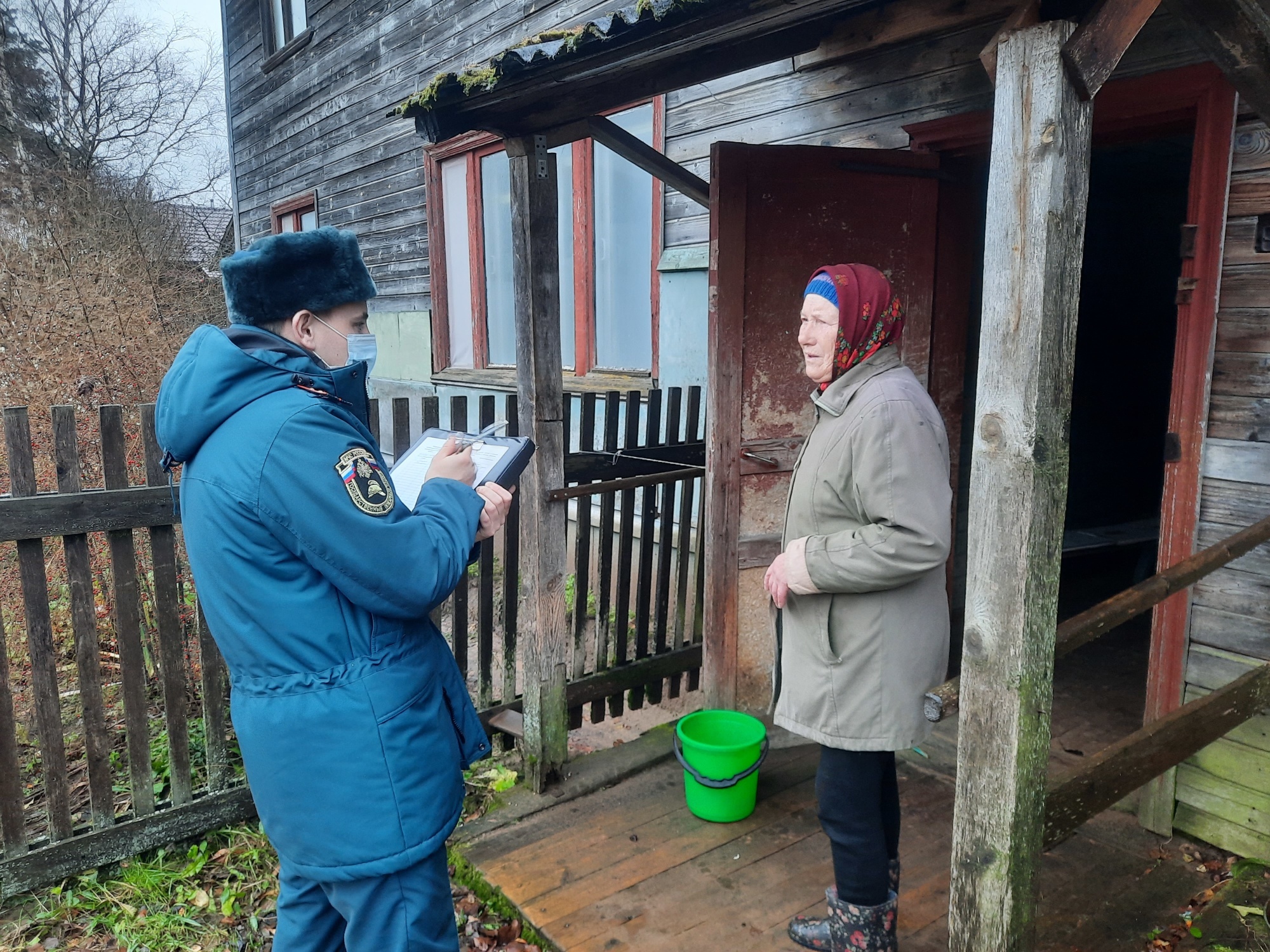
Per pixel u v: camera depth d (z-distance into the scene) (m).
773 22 1.84
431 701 1.54
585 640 3.51
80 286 5.23
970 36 3.18
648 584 3.54
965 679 1.53
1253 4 1.45
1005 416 1.42
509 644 3.29
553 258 2.82
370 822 1.45
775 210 2.99
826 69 3.76
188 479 1.45
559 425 2.90
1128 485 6.20
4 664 2.42
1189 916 2.24
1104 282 5.89
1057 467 1.42
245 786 2.84
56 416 2.42
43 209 9.86
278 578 1.41
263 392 1.42
